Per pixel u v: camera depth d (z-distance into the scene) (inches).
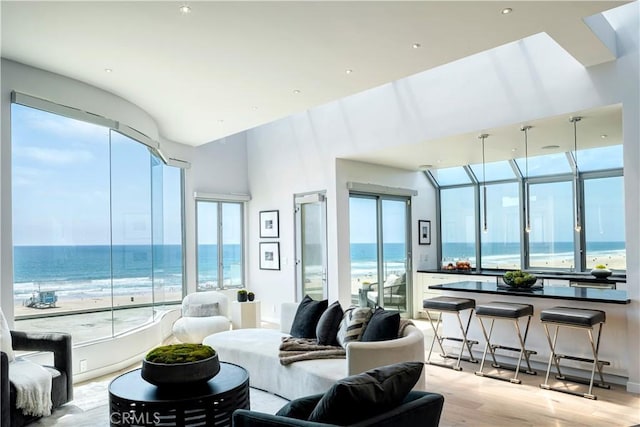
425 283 314.2
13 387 127.4
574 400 152.9
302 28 128.2
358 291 276.4
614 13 161.6
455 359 207.5
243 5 114.8
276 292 305.3
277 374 157.4
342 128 258.4
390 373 79.4
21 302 157.3
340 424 71.4
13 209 155.3
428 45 140.4
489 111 194.2
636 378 159.5
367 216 286.5
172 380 114.7
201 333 221.0
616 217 259.4
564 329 180.5
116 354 193.8
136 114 204.2
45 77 162.1
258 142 320.8
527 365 189.6
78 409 146.8
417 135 220.5
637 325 159.3
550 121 182.4
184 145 286.4
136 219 218.4
